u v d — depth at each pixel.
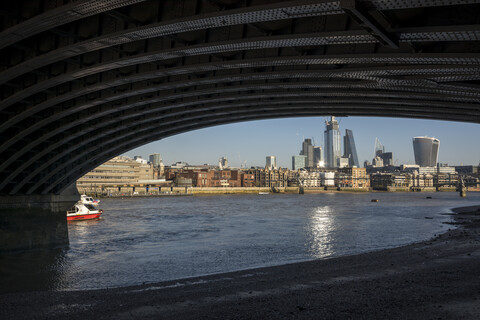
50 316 13.52
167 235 46.56
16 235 32.28
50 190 37.28
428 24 12.91
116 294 16.69
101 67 18.91
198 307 13.26
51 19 13.83
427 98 25.80
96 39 15.62
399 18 13.03
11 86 21.19
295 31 15.12
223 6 13.27
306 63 18.31
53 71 20.33
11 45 16.41
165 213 87.00
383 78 20.34
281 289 15.67
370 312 11.52
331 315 11.47
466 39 13.41
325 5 12.03
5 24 14.83
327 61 17.67
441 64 16.88
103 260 29.86
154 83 23.50
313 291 14.88
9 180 29.84
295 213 86.38
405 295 13.33
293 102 31.27
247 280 18.73
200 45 16.42
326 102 31.92
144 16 14.92
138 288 18.14
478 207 100.94
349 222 62.69
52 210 36.41
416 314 11.04
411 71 18.05
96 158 39.81
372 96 27.98
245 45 16.09
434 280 15.64
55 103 23.31
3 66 18.47
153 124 35.12
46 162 32.12
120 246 37.50
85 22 16.34
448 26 12.41
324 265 22.22
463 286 14.34
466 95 23.25
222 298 14.47
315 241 40.03
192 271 25.42
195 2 13.85
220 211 94.50
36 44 17.59
